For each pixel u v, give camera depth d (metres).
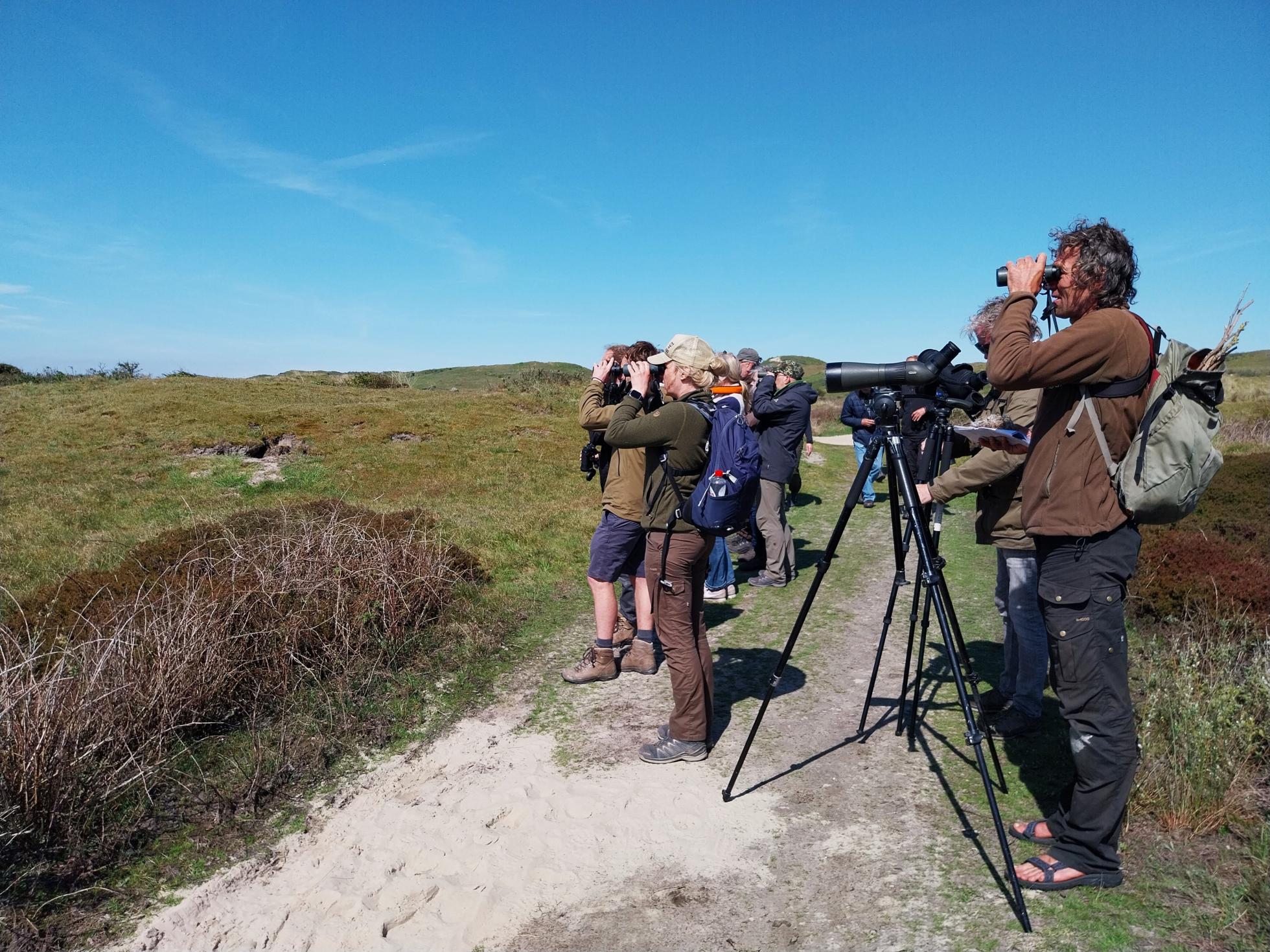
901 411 3.32
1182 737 3.35
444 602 6.30
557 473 13.15
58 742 3.46
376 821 3.62
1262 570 5.70
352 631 5.33
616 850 3.32
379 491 11.88
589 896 3.05
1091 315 2.65
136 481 12.20
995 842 3.14
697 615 4.07
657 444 3.80
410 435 15.41
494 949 2.81
